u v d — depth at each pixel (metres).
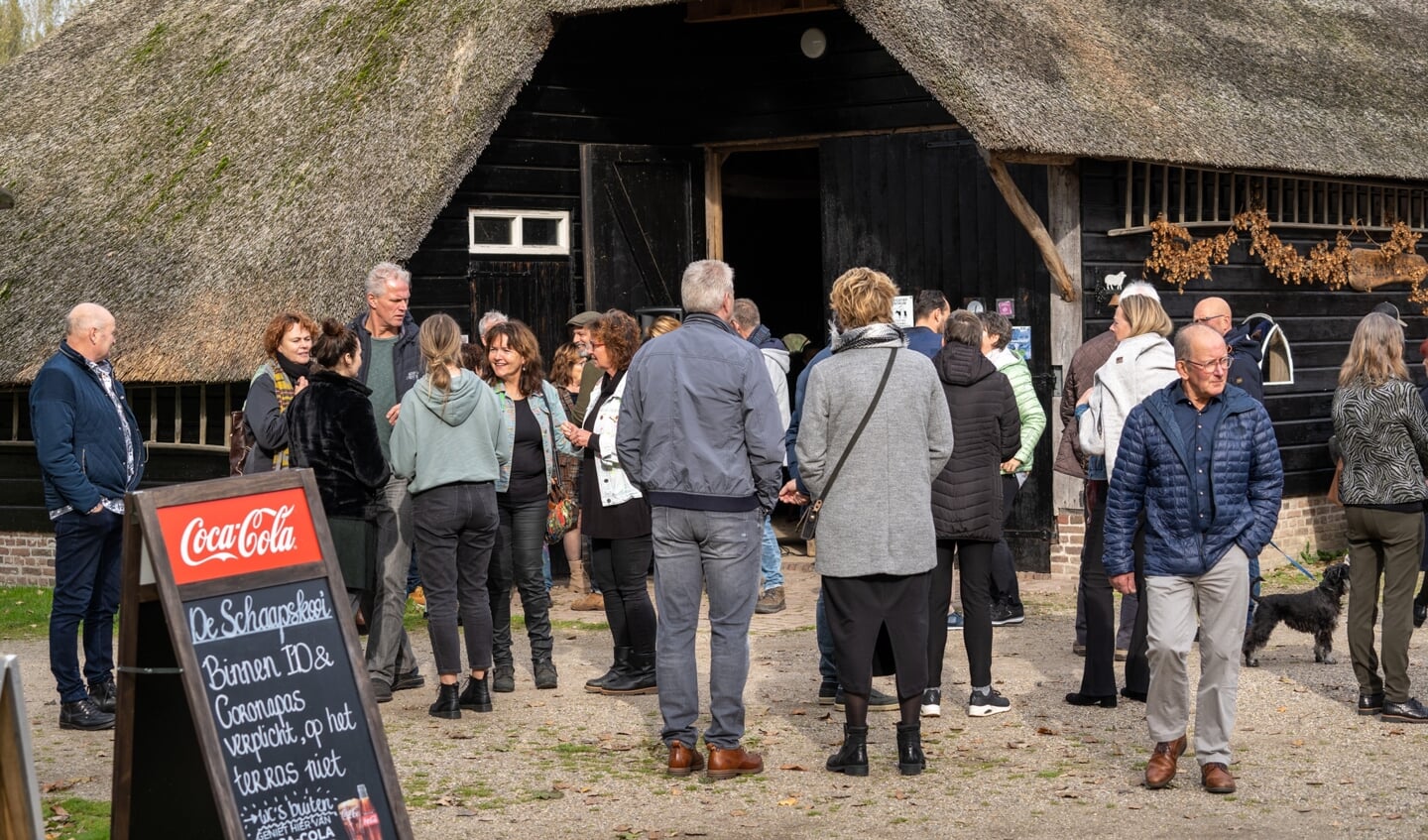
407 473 7.55
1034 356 11.68
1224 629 6.27
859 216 12.46
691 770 6.69
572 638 9.84
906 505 6.51
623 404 6.73
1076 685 8.23
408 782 6.55
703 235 13.23
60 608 7.50
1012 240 11.74
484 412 7.61
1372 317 7.47
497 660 8.27
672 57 13.05
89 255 12.77
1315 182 13.43
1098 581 7.75
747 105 12.87
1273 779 6.50
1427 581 9.73
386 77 12.30
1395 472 7.30
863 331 6.61
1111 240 11.61
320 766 5.01
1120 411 7.57
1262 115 12.66
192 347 11.24
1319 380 13.52
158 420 12.59
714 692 6.62
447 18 12.42
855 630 6.56
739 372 6.53
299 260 11.23
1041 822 5.93
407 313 8.55
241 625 4.96
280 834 4.89
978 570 7.52
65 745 7.24
